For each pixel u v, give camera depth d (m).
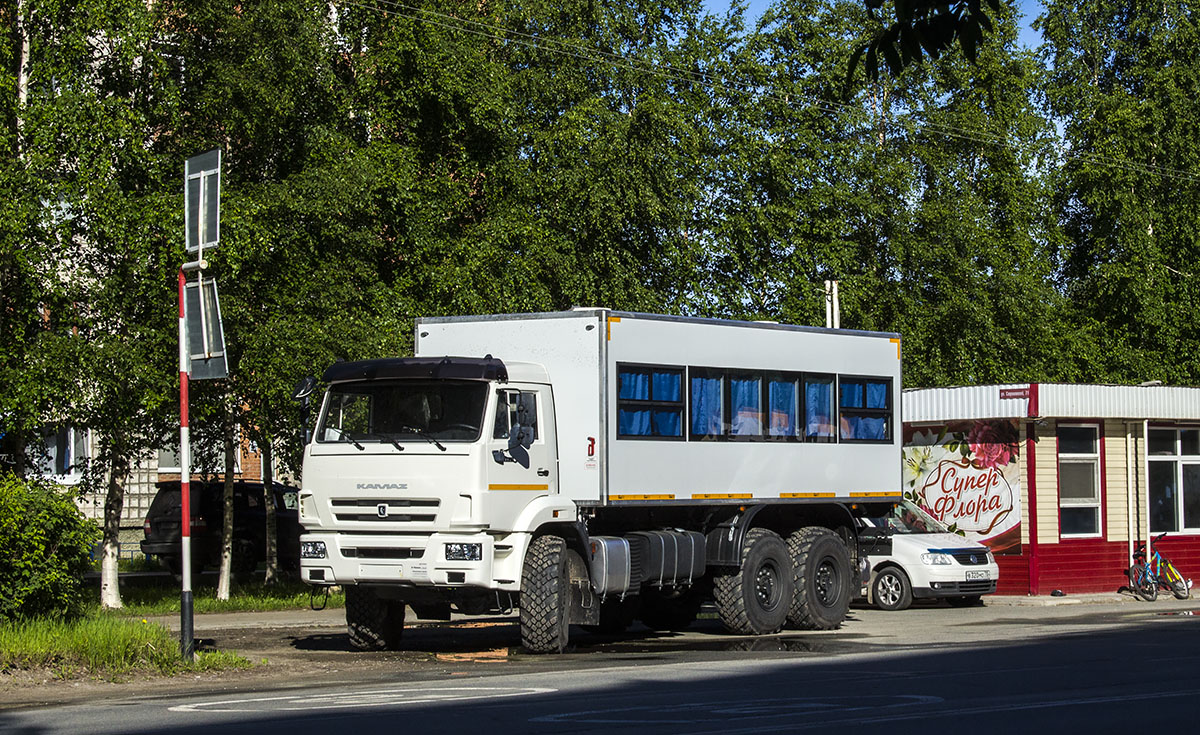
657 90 31.69
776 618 18.30
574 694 11.64
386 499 15.12
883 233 35.91
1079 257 44.06
